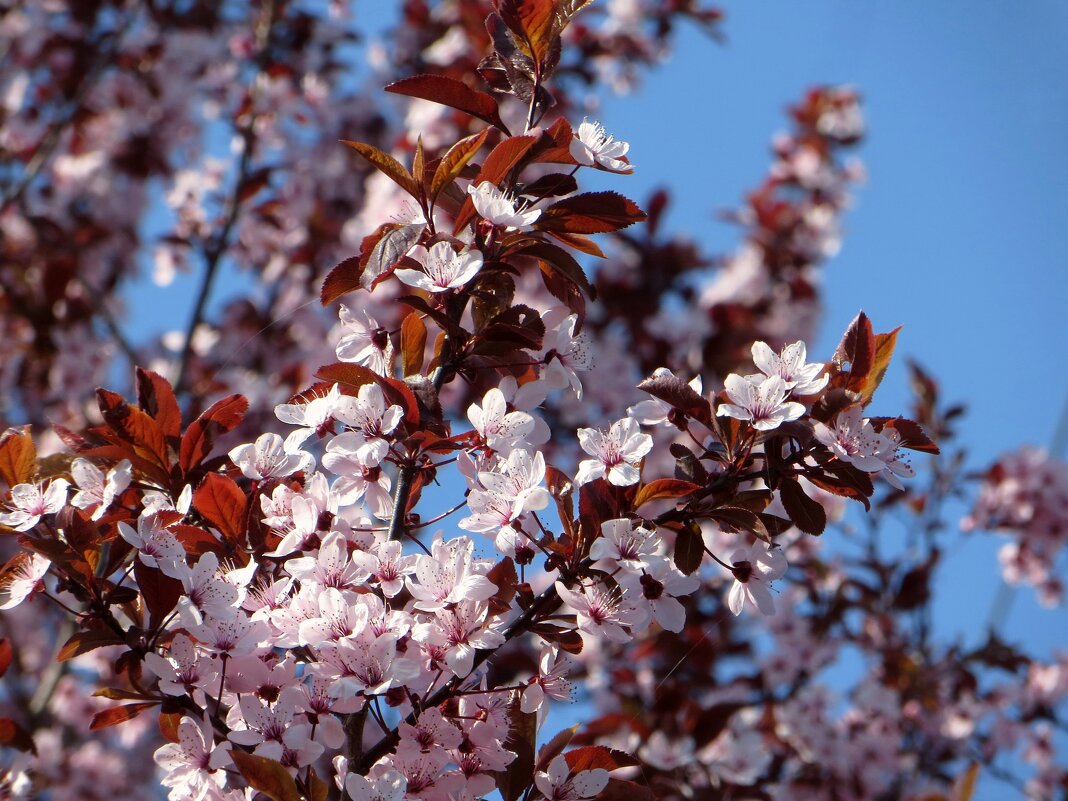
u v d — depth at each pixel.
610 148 0.98
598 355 1.85
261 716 0.92
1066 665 1.85
